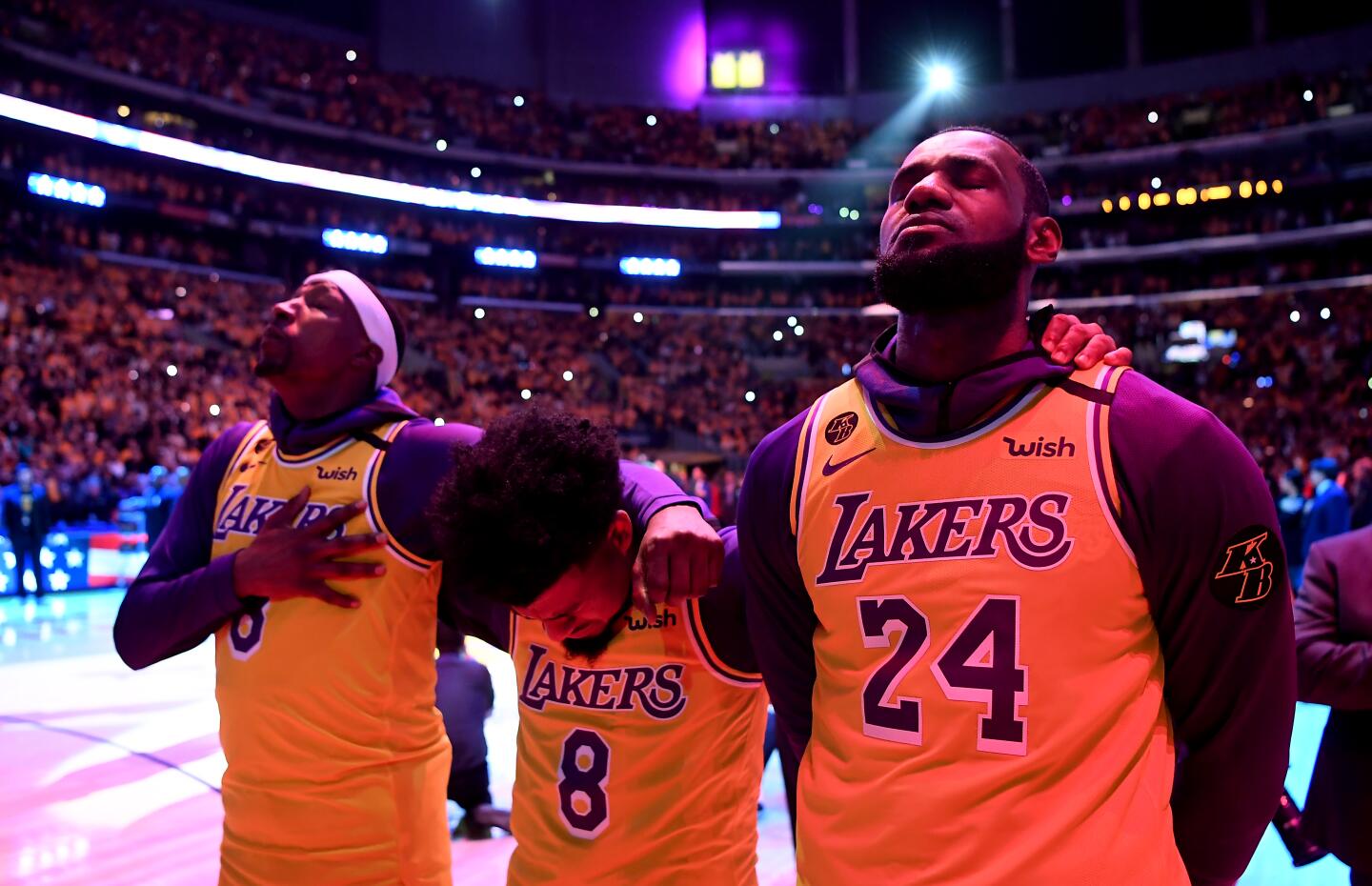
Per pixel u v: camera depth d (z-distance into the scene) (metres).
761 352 30.39
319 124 26.42
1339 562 2.01
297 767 1.80
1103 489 1.12
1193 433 1.12
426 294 28.52
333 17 28.89
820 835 1.19
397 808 1.81
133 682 6.92
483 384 25.75
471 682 3.93
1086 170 29.17
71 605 11.34
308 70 27.33
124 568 13.34
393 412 1.98
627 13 31.50
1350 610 1.95
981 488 1.17
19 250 21.45
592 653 1.65
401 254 28.05
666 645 1.64
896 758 1.14
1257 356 25.23
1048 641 1.09
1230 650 1.14
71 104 21.55
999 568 1.12
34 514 11.75
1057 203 28.64
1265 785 1.21
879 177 30.89
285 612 1.84
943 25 30.95
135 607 1.95
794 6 31.70
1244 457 1.14
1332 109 25.83
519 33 30.86
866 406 1.30
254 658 1.85
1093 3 29.72
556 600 1.53
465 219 29.62
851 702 1.20
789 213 30.88
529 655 1.76
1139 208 27.69
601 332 29.70
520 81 30.88
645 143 30.81
